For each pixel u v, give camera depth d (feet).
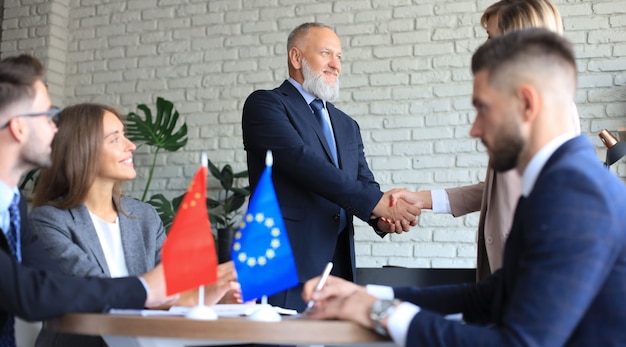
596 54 13.12
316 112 9.36
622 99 12.91
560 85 4.15
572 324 3.71
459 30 13.96
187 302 5.89
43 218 6.68
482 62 4.26
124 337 4.70
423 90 14.01
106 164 7.00
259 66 15.14
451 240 13.65
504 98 4.17
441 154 13.80
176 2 15.89
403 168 13.96
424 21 14.15
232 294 6.31
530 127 4.17
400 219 8.32
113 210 7.24
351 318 4.24
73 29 16.65
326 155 8.96
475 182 13.57
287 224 8.55
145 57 15.99
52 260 5.61
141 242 7.21
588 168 3.93
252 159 9.04
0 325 4.82
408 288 5.01
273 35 15.11
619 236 3.82
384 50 14.29
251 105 8.96
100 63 16.34
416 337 3.98
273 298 8.39
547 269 3.74
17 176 5.09
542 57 4.14
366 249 14.05
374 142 14.16
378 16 14.42
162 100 14.69
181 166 15.43
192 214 4.87
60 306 4.50
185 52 15.70
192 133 15.42
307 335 4.18
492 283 4.87
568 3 13.34
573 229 3.74
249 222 5.22
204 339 4.59
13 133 4.94
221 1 15.55
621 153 9.23
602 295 3.83
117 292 4.75
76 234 6.73
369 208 8.33
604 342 3.82
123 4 16.31
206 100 15.42
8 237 4.96
